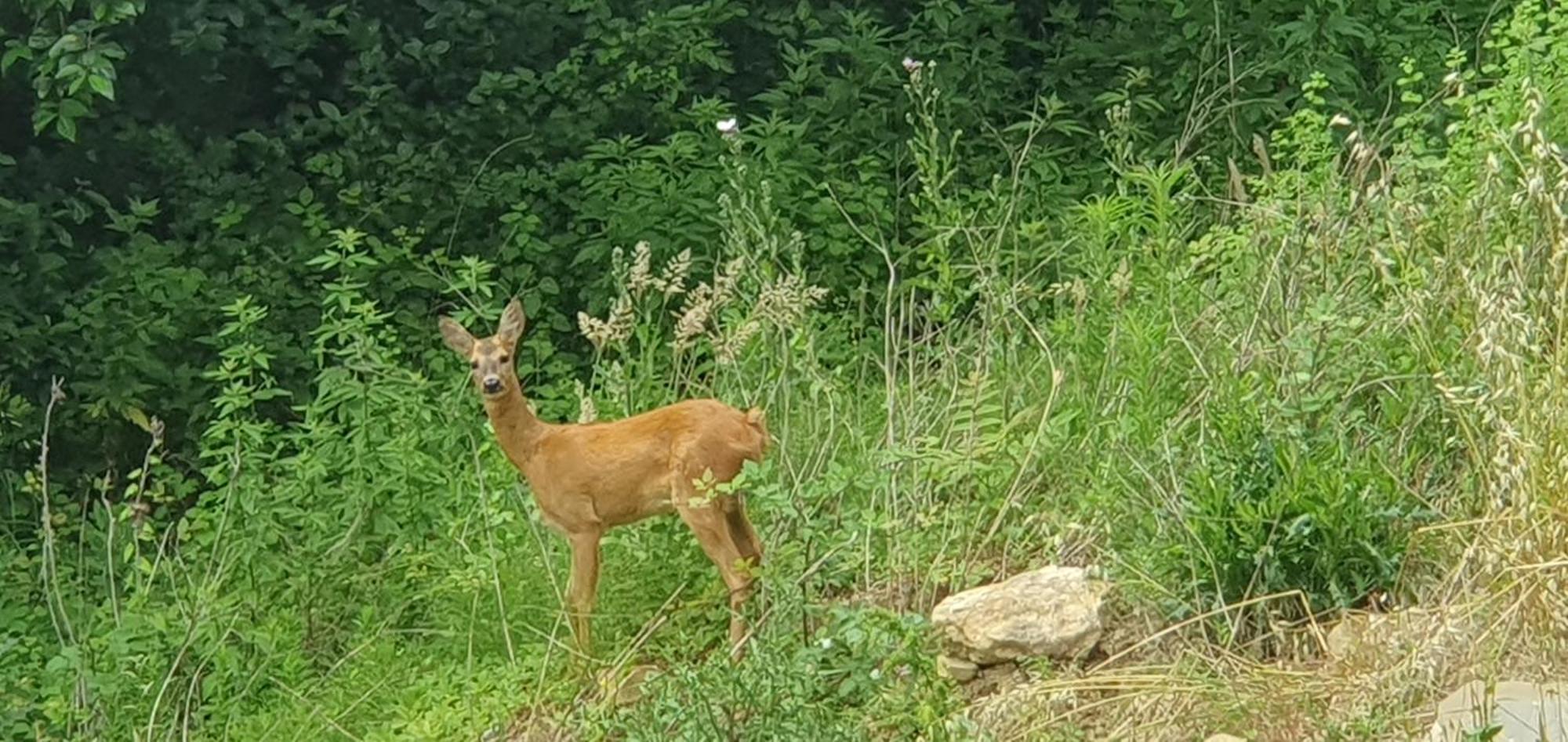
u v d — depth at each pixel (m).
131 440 10.18
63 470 10.05
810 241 10.16
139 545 8.91
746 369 8.31
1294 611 6.30
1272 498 6.32
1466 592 5.84
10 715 7.38
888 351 8.33
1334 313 6.91
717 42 11.52
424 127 11.32
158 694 7.34
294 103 11.45
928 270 10.12
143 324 10.08
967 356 8.45
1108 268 8.23
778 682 5.76
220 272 10.70
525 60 11.69
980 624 6.38
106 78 9.63
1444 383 6.15
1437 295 6.75
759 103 11.95
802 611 6.55
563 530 7.12
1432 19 11.37
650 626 7.02
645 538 7.50
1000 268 9.80
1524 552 5.61
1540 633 5.64
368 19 11.69
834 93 11.16
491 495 7.93
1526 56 8.05
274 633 7.67
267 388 8.73
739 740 5.72
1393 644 5.84
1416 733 5.47
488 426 8.29
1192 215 9.62
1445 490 6.51
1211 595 6.38
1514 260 6.05
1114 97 10.06
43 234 10.57
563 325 10.42
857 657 6.02
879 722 5.88
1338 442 6.52
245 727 7.31
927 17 11.57
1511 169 7.08
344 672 7.59
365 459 8.20
